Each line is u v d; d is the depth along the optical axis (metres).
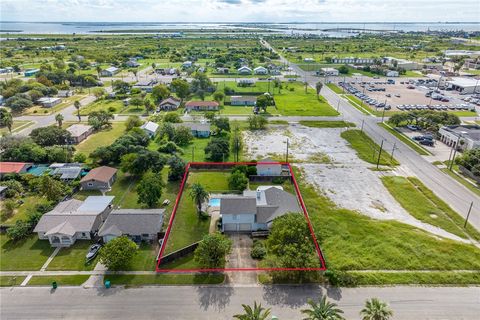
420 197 69.00
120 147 82.31
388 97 154.88
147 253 52.00
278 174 77.56
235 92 158.00
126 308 42.00
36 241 54.53
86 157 85.69
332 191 71.25
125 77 196.88
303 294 44.09
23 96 132.12
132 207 64.06
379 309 34.50
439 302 43.03
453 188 72.94
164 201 65.88
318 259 48.09
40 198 67.31
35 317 40.59
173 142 94.69
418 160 87.00
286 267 45.66
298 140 100.56
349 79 198.75
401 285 45.72
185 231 57.62
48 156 81.38
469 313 41.53
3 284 45.47
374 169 81.94
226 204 57.19
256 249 51.75
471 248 52.62
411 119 110.56
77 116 122.44
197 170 81.31
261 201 61.81
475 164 78.38
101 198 64.12
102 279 46.69
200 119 119.19
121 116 124.00
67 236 53.09
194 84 156.62
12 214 61.66
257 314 34.06
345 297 43.66
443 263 49.53
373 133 106.69
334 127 112.44
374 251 52.09
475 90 164.00
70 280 46.34
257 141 99.50
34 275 47.16
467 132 95.69
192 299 43.44
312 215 61.91
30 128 108.00
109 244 47.75
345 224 59.16
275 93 160.75
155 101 143.62
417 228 58.59
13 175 72.56
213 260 47.31
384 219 61.34
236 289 45.09
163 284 45.91
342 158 88.00
